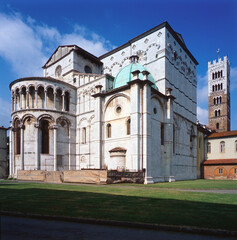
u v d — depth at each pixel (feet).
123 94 140.26
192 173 198.90
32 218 38.65
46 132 166.40
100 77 168.35
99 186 94.17
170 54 175.42
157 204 49.14
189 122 201.46
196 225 33.27
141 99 128.77
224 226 32.86
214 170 216.54
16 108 171.83
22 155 158.20
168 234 31.12
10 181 129.59
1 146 215.92
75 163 175.83
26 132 161.79
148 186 96.94
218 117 354.33
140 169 122.52
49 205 47.42
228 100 362.12
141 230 32.63
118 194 66.54
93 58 206.59
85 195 63.52
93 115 167.94
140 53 183.83
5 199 55.77
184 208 44.83
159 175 138.92
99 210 42.55
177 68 186.50
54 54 216.74
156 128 141.49
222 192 76.64
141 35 183.32
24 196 61.36
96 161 146.72
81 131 175.63
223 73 359.87
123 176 111.24
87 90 176.76
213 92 365.81
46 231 31.73
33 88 168.86
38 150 158.30
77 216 37.93
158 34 172.86
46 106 164.86
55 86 170.71
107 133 148.77
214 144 232.94
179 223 34.19
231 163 205.77
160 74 166.61
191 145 205.77
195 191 78.74
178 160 172.45
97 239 28.89
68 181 117.19
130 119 134.72
